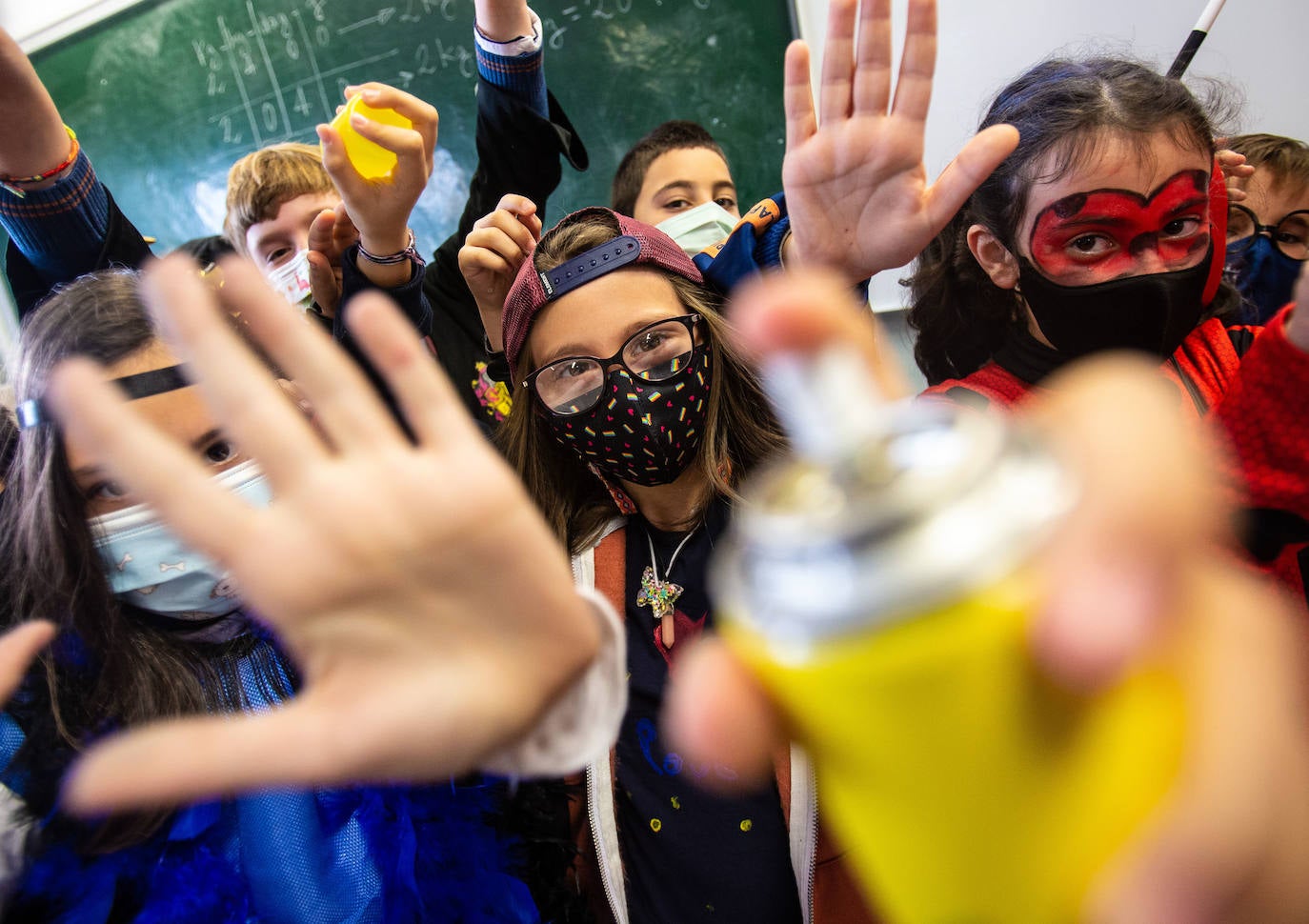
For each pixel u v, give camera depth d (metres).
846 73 0.73
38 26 2.81
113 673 0.66
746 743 0.21
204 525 0.27
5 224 1.04
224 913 0.64
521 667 0.28
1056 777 0.18
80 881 0.62
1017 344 0.98
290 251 1.59
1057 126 0.88
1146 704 0.18
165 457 0.27
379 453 0.27
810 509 0.19
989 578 0.17
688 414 0.86
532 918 0.74
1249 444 0.65
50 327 0.68
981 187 0.96
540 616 0.28
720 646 0.23
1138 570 0.17
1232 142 1.46
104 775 0.28
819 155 0.74
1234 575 0.21
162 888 0.63
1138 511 0.18
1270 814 0.18
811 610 0.18
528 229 1.07
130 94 2.77
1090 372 0.22
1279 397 0.63
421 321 1.11
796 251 0.80
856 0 0.70
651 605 0.87
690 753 0.22
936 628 0.17
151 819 0.64
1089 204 0.86
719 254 0.96
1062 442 0.20
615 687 0.45
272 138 2.67
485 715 0.28
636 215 1.75
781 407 0.20
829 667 0.18
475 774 0.78
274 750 0.28
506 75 1.32
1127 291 0.86
